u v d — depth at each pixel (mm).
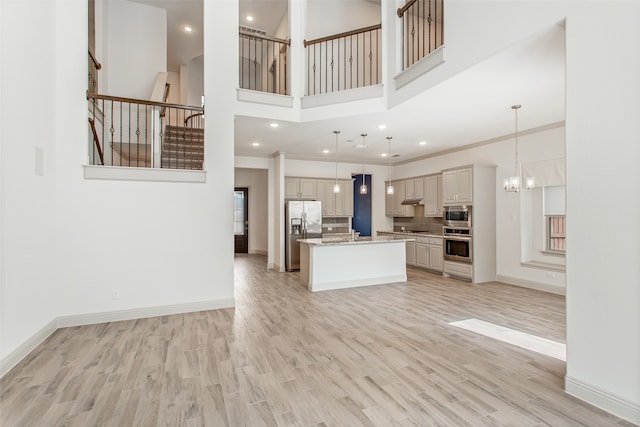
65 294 3611
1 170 2551
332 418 2002
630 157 1918
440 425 1931
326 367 2672
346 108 4605
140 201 3910
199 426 1926
